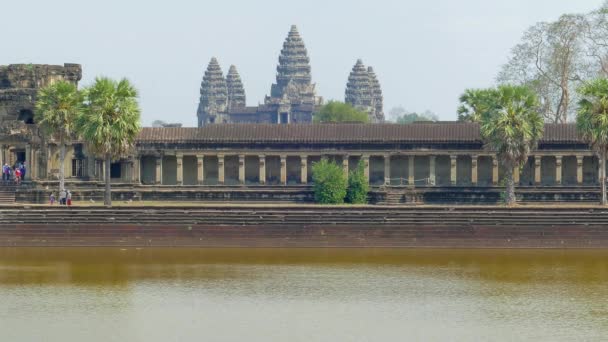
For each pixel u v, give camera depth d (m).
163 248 107.94
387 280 91.19
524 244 107.38
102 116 118.06
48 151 141.25
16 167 143.75
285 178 151.62
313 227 108.75
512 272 94.56
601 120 119.44
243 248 107.81
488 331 74.62
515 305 82.06
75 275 93.12
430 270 95.56
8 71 144.38
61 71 147.88
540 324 76.44
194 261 100.00
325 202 136.50
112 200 140.12
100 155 119.62
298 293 86.06
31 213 109.88
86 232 109.19
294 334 73.69
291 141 151.00
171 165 154.38
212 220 109.25
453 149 149.00
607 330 74.81
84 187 140.25
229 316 78.38
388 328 75.25
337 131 152.00
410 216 108.69
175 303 82.56
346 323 76.56
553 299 84.00
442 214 108.56
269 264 98.44
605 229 107.00
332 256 103.00
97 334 73.44
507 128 125.50
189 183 155.38
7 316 78.19
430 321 77.25
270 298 84.31
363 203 137.75
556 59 170.00
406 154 149.75
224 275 93.19
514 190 138.75
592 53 170.25
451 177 149.75
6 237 109.25
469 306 81.75
